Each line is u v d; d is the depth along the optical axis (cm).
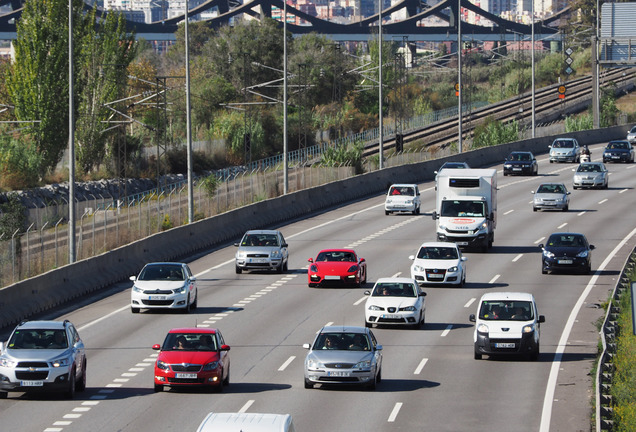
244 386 8306
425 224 19400
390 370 8962
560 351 9825
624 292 12656
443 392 8100
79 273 13300
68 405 7644
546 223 19212
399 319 10812
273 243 14862
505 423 7112
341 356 8100
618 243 17025
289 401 7725
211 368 7988
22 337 8031
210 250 17112
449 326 11062
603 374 8100
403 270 14675
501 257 15988
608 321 10400
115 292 13462
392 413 7369
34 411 7450
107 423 7062
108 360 9400
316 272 13512
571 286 13512
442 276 13388
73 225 13638
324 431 6831
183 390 8150
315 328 10919
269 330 10838
